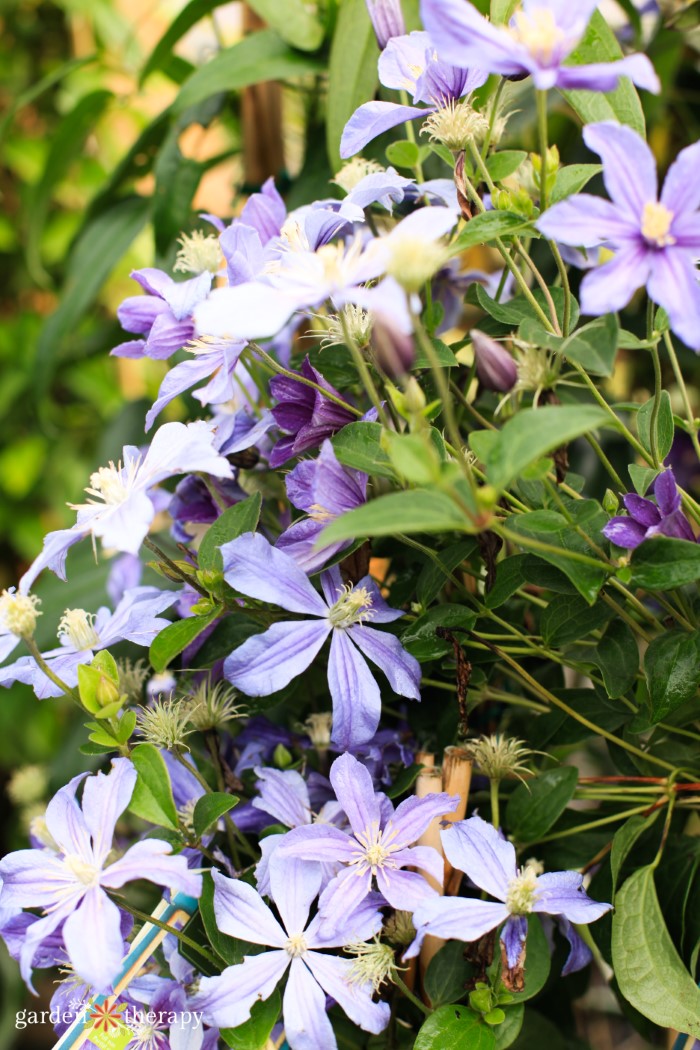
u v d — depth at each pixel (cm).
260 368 87
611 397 95
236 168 122
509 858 70
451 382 79
